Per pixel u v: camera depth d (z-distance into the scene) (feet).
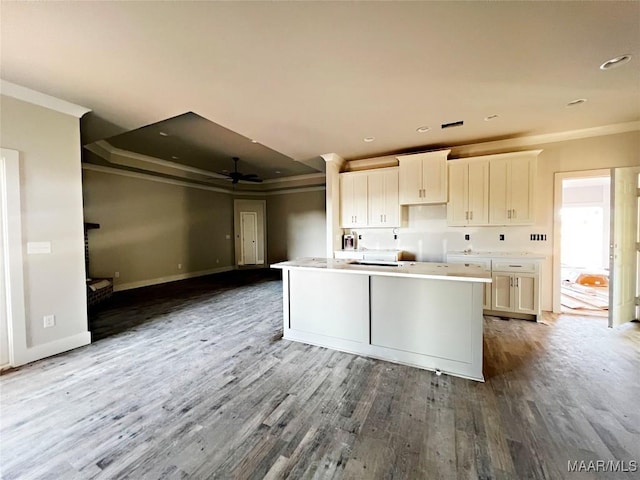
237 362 8.59
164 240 21.88
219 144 16.84
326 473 4.65
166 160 20.80
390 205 15.66
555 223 12.87
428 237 15.52
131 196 19.61
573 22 5.80
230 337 10.59
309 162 18.11
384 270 8.50
